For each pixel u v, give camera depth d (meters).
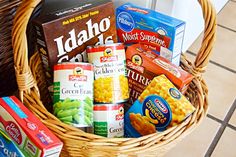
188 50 1.36
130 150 0.58
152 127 0.66
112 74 0.67
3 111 0.60
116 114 0.65
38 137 0.55
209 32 0.66
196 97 0.71
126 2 0.86
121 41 0.78
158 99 0.65
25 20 0.54
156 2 0.88
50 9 0.90
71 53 0.68
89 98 0.62
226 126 1.05
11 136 0.59
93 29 0.70
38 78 0.72
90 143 0.57
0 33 0.70
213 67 1.29
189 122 0.64
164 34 0.71
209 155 0.95
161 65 0.69
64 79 0.61
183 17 1.09
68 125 0.58
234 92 1.19
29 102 0.62
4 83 0.81
